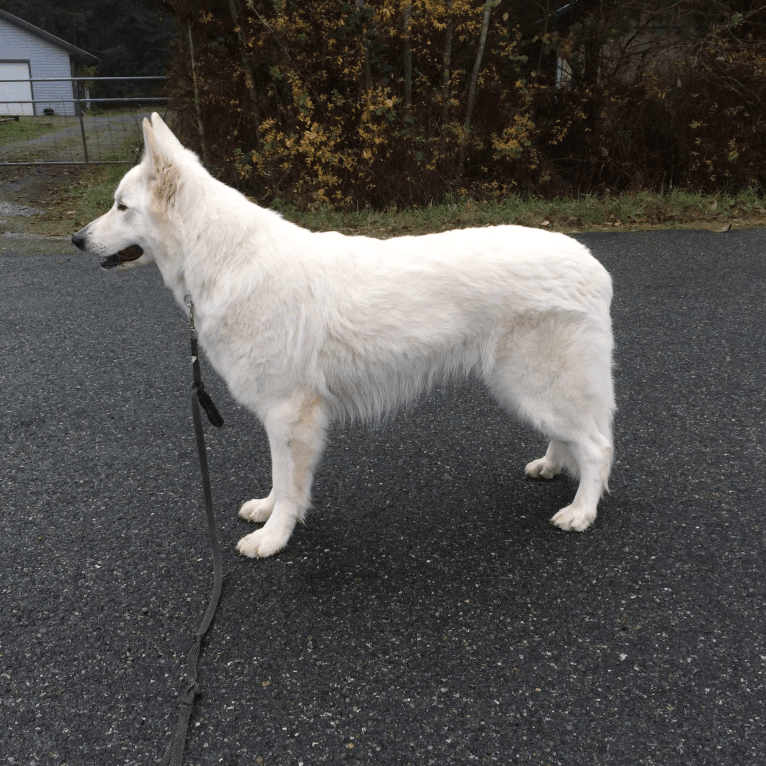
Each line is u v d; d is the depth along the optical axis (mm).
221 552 2834
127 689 2160
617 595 2529
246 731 2006
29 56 39031
